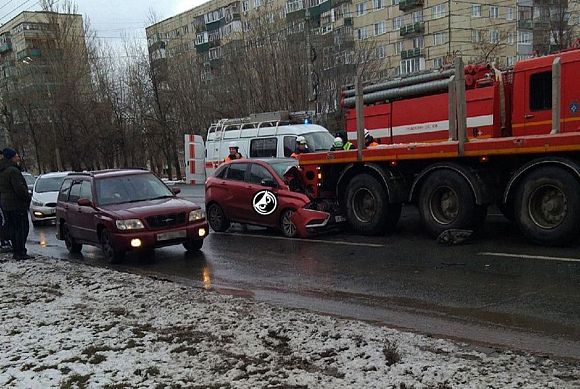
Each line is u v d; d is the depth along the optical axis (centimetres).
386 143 1389
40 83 4581
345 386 366
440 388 353
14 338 522
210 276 839
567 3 3519
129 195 1077
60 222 1199
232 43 3778
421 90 1292
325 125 3316
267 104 3516
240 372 403
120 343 490
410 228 1110
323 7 4969
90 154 4753
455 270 740
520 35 4562
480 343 475
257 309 587
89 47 4622
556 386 349
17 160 1059
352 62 3459
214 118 4078
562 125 995
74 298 691
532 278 667
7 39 6272
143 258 1039
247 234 1223
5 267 962
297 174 1157
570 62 985
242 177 1239
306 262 880
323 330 495
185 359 439
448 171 934
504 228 1020
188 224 1013
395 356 415
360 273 774
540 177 827
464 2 4347
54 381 407
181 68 4312
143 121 4553
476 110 1181
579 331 489
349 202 1094
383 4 4812
